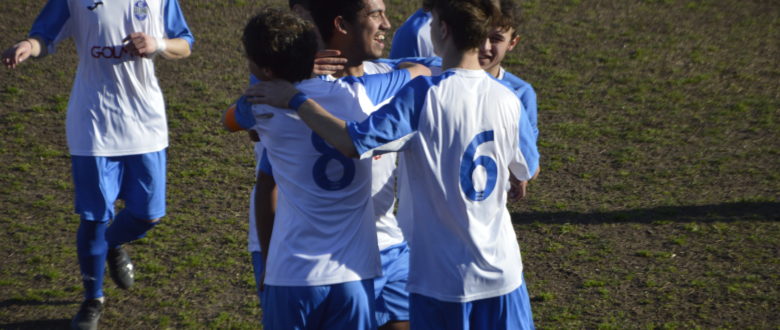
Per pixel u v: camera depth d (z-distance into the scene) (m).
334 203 10.02
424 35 15.39
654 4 39.78
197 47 34.59
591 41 35.69
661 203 21.73
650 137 26.73
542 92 30.98
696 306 16.14
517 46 35.28
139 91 16.02
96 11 15.42
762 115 28.00
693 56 33.84
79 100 15.78
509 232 10.46
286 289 10.04
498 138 9.92
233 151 26.05
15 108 28.52
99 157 15.77
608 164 24.84
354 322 10.23
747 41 35.22
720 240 19.22
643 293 16.81
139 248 19.45
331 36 11.23
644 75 32.25
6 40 33.38
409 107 9.47
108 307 16.72
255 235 11.92
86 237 15.79
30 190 22.94
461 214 9.85
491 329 10.45
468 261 9.95
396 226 12.24
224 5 39.03
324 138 9.36
